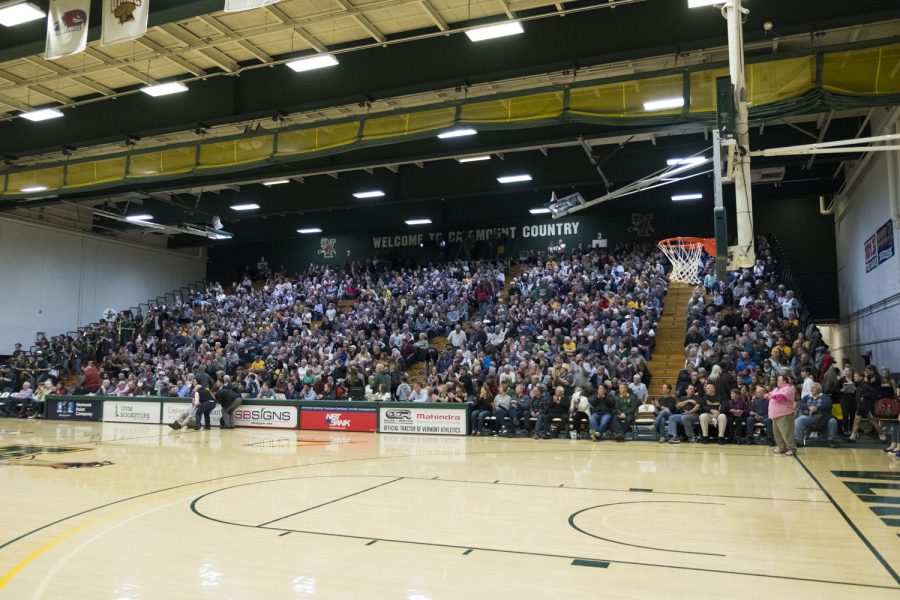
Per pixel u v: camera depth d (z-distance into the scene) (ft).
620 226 93.97
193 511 25.08
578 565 17.69
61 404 73.31
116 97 61.77
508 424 55.16
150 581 16.29
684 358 63.10
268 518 23.77
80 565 17.70
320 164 70.23
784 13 41.86
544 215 90.94
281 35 49.11
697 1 31.78
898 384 53.42
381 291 90.94
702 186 81.05
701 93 45.37
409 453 43.93
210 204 91.15
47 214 97.66
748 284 70.18
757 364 55.88
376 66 52.42
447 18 45.91
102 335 94.22
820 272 82.12
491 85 55.77
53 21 43.19
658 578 16.55
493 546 19.72
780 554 18.80
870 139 27.35
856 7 40.70
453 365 63.98
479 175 75.77
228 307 99.14
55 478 33.30
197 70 55.57
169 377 76.38
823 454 41.73
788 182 75.10
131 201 96.89
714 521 23.16
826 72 42.11
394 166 80.33
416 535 21.13
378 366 63.41
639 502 26.68
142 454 43.24
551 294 77.20
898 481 31.55
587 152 62.64
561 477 33.30
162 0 42.57
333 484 31.45
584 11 46.70
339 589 15.65
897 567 17.49
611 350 59.98
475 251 100.48
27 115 62.28
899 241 52.70
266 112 56.49
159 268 114.32
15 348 91.66
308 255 113.91
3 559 18.33
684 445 47.57
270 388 70.85
